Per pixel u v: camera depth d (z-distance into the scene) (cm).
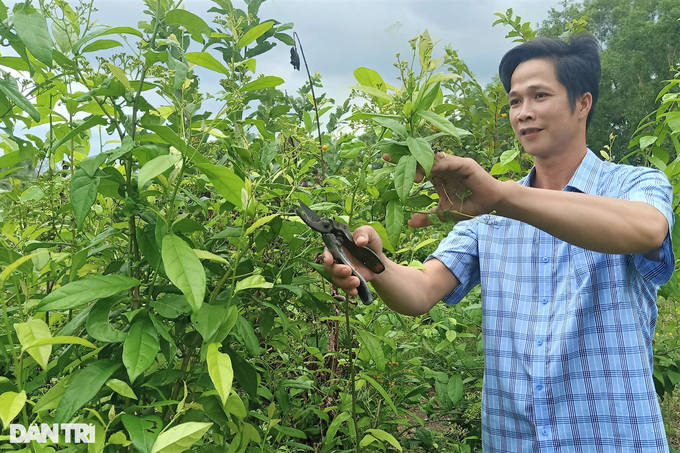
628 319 126
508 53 151
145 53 106
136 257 111
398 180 95
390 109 107
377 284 133
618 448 123
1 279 89
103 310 95
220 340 94
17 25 93
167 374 102
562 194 101
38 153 155
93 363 91
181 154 98
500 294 146
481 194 100
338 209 156
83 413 100
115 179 104
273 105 219
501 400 142
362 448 173
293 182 131
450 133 96
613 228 98
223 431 127
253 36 138
